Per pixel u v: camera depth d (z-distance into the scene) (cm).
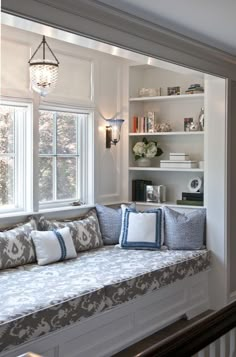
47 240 396
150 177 563
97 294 332
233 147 477
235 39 398
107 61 513
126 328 365
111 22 317
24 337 279
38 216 429
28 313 282
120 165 540
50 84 381
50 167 471
